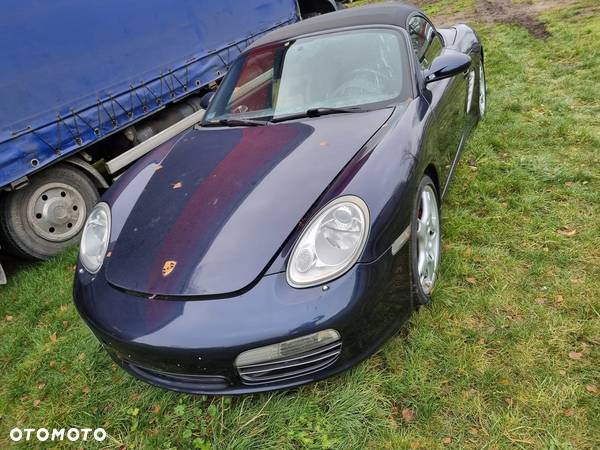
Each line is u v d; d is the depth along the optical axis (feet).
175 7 16.03
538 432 5.65
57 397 7.80
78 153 13.53
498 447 5.56
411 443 5.80
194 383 6.31
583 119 13.60
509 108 15.14
